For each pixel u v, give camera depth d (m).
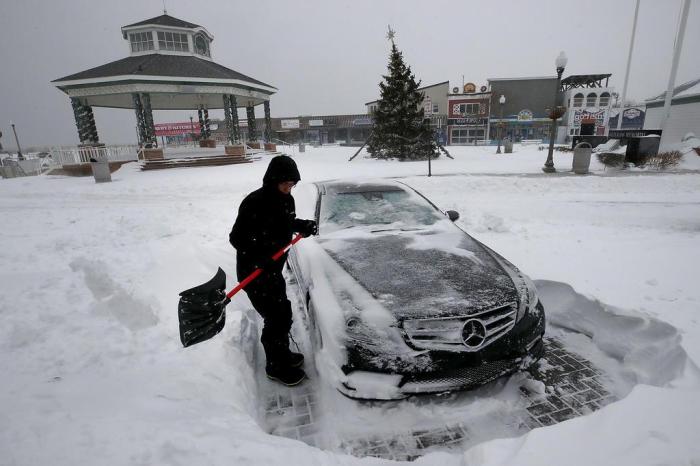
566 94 41.62
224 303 2.38
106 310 3.27
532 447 1.69
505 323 2.33
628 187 9.44
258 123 54.72
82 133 19.94
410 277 2.55
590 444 1.69
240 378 2.37
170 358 2.54
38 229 6.69
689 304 3.20
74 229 6.63
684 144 14.52
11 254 5.13
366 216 3.55
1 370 2.37
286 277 4.19
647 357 2.57
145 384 2.22
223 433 1.75
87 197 10.59
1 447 1.55
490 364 2.25
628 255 4.52
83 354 2.58
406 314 2.22
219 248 5.28
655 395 1.98
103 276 4.07
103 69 20.36
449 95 42.25
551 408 2.24
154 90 18.64
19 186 13.38
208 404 2.05
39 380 2.25
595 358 2.73
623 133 13.93
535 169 13.45
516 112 42.41
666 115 15.04
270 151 25.78
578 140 20.80
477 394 2.35
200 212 7.83
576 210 7.23
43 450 1.54
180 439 1.66
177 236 6.03
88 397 2.04
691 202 7.58
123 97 23.55
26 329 2.91
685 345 2.57
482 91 42.81
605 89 39.59
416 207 3.72
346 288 2.49
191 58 22.81
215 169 16.98
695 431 1.73
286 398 2.41
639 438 1.70
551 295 3.50
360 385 2.12
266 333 2.49
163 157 19.02
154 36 22.12
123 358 2.54
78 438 1.62
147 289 3.59
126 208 8.64
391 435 2.06
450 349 2.16
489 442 1.79
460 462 1.76
